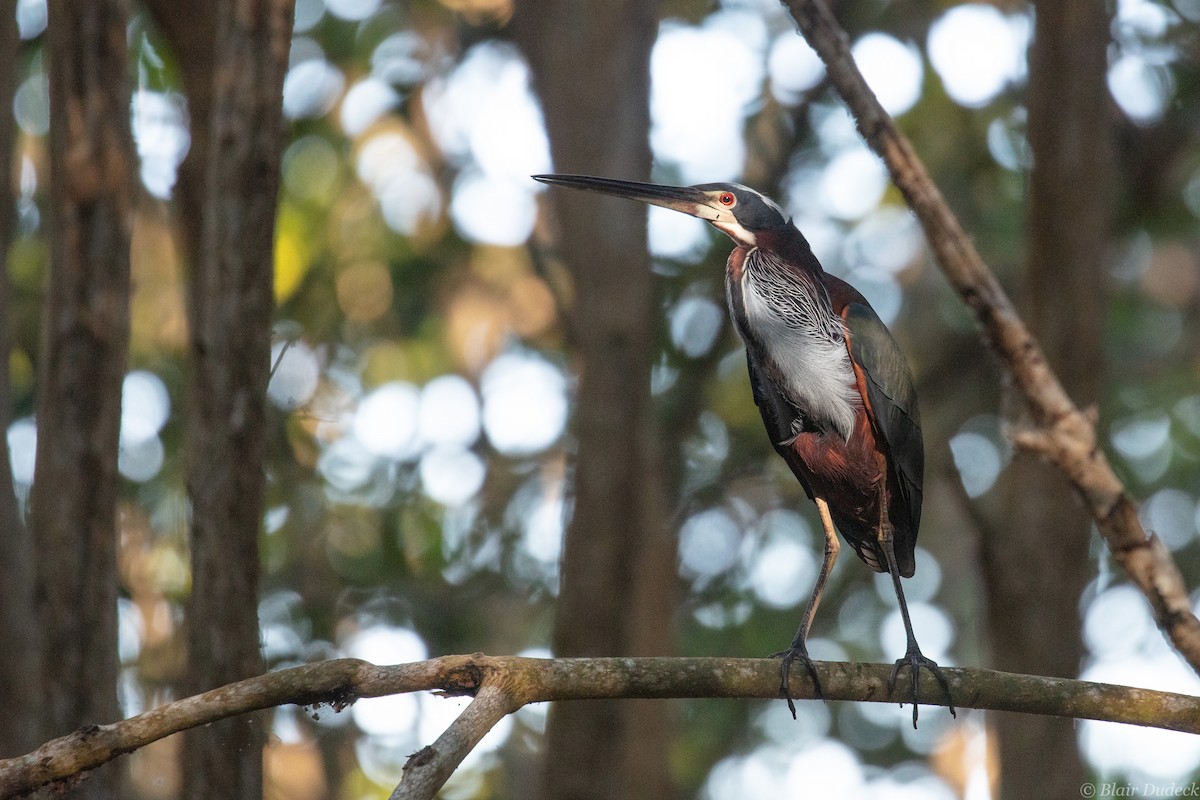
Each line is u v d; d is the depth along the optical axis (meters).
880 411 9.02
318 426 15.01
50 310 7.80
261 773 7.80
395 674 5.96
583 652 10.25
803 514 19.69
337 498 16.19
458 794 16.92
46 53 8.16
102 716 7.69
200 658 7.43
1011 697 7.00
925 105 16.72
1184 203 17.12
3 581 7.75
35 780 5.54
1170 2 15.88
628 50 11.02
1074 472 4.77
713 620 18.66
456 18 17.55
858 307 9.34
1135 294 18.02
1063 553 11.12
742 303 9.70
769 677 6.89
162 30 9.62
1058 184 10.89
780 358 9.35
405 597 16.91
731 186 10.05
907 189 4.83
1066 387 11.02
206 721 5.73
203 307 7.61
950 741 19.48
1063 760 10.91
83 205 7.78
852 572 19.02
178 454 14.66
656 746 11.36
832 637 19.50
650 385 10.66
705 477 18.59
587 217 10.65
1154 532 4.82
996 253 16.33
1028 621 11.16
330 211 16.22
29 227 14.53
